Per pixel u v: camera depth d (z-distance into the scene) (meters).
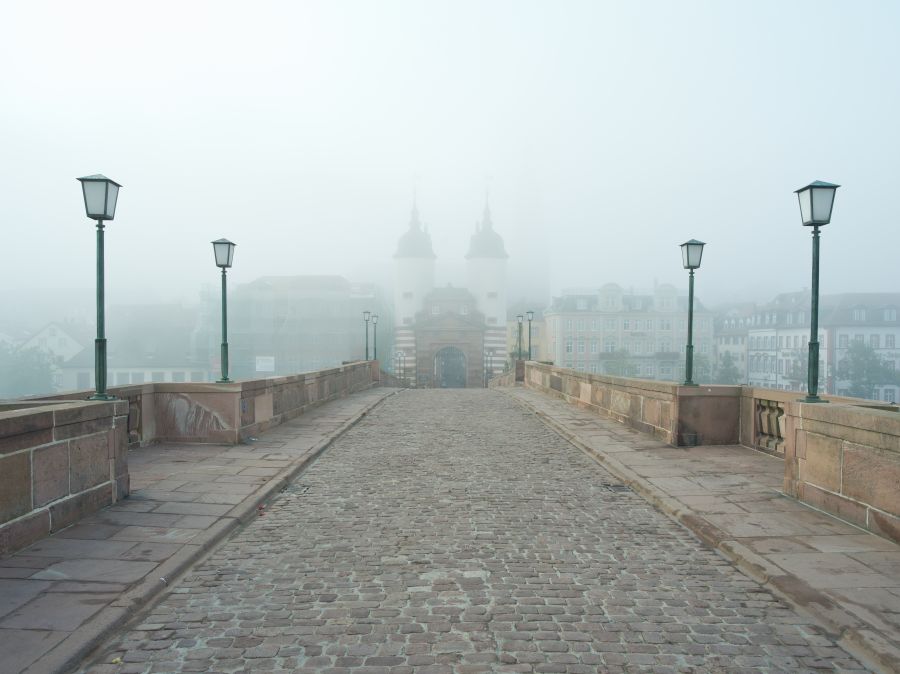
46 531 5.38
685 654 3.59
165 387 10.22
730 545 5.30
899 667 3.38
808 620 4.03
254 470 8.29
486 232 94.75
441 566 4.95
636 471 8.32
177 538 5.41
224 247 11.58
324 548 5.39
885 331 84.38
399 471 8.73
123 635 3.77
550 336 103.75
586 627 3.91
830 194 7.17
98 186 6.96
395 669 3.40
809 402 7.01
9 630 3.69
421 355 89.94
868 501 5.68
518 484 7.93
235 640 3.72
